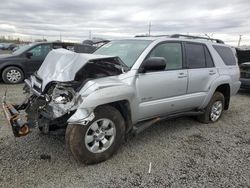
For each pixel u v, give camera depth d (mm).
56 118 3338
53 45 10391
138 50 4254
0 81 10031
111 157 3805
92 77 3656
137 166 3592
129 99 3727
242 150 4312
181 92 4684
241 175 3473
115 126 3678
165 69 4398
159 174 3410
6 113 3514
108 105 3641
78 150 3387
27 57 9867
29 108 3646
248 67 9125
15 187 2975
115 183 3162
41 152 3842
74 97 3336
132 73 3854
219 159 3928
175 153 4062
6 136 4363
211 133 5078
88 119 3287
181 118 5965
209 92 5285
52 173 3303
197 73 4961
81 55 3598
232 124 5762
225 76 5637
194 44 5121
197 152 4145
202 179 3338
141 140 4531
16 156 3688
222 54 5809
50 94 3523
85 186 3070
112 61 3826
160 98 4312
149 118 4316
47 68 3891
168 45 4555
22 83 9906
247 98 9000
